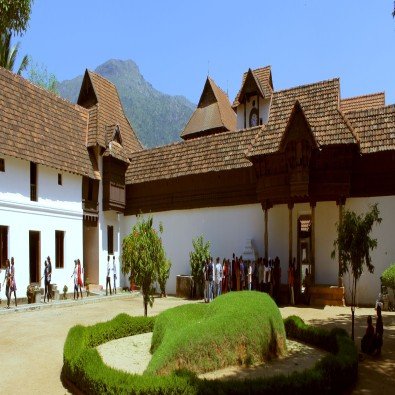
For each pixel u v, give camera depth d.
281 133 20.22
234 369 8.94
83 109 26.50
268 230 21.45
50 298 20.39
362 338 11.45
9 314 16.70
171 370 8.08
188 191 24.59
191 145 25.12
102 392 7.14
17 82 21.84
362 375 8.81
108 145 25.61
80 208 24.16
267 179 20.16
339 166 18.83
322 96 20.36
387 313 16.47
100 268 25.28
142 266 13.50
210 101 35.53
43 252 21.53
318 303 18.83
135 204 26.94
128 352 10.55
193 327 8.85
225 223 23.02
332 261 19.75
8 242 19.53
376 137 18.97
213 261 22.17
